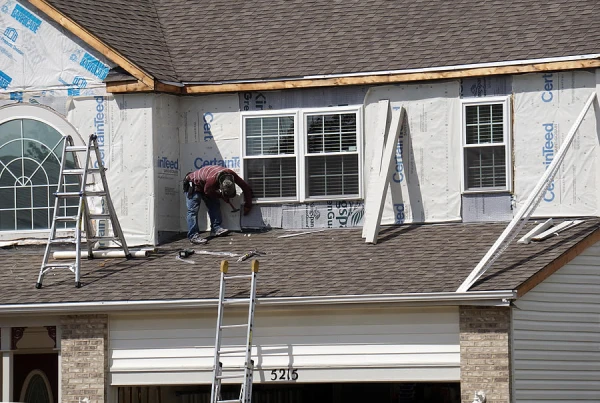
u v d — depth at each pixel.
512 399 71.62
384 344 74.19
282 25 93.44
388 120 85.69
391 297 72.44
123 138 87.50
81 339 78.62
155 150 87.19
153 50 91.06
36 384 92.56
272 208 87.56
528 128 83.31
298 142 87.25
